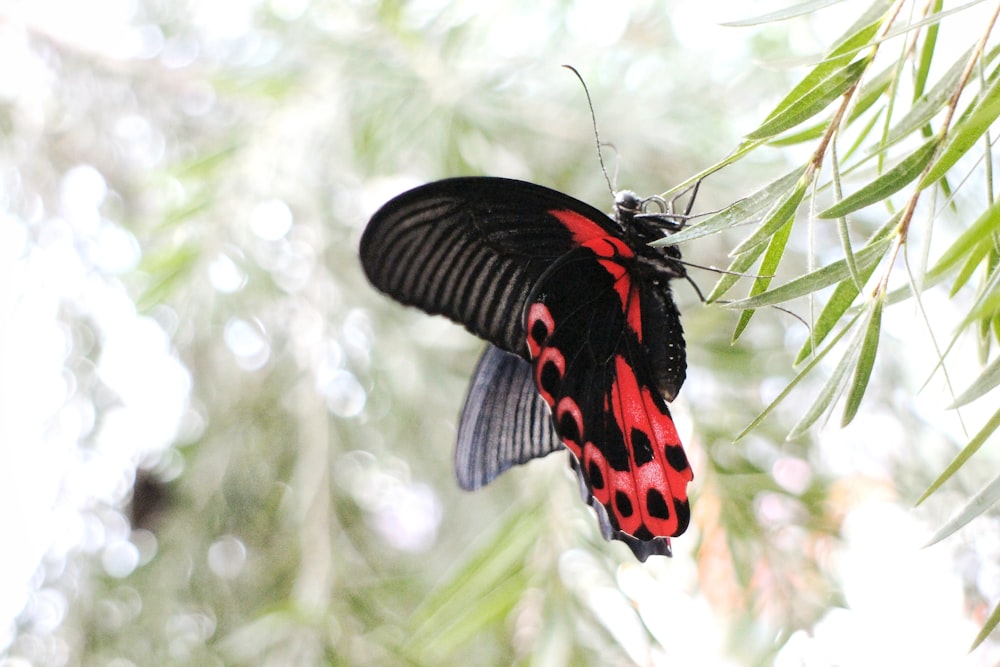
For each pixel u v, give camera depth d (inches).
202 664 32.4
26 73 34.4
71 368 33.3
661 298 28.3
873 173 25.4
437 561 33.5
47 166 34.2
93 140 35.0
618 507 28.0
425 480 33.6
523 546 29.7
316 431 32.0
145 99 35.1
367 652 30.5
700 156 32.8
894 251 24.7
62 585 33.1
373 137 33.2
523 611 30.4
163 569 32.9
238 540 33.1
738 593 29.7
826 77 25.0
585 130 33.0
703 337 31.1
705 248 32.4
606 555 29.9
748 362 30.9
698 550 30.0
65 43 34.6
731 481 30.2
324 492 31.7
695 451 30.5
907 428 31.6
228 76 33.8
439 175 32.9
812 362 24.8
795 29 33.3
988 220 19.7
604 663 29.3
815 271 24.8
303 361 32.4
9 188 34.0
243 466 33.1
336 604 30.8
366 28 33.6
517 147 33.1
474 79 33.1
